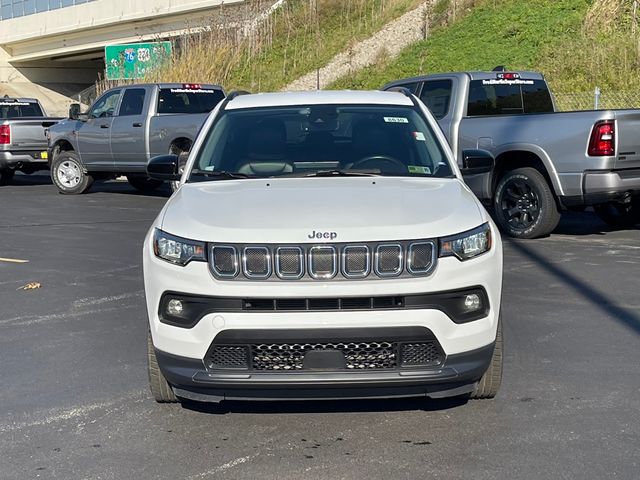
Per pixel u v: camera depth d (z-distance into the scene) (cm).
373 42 3020
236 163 584
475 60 2483
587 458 433
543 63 2247
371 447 454
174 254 457
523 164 1106
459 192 519
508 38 2552
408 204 482
